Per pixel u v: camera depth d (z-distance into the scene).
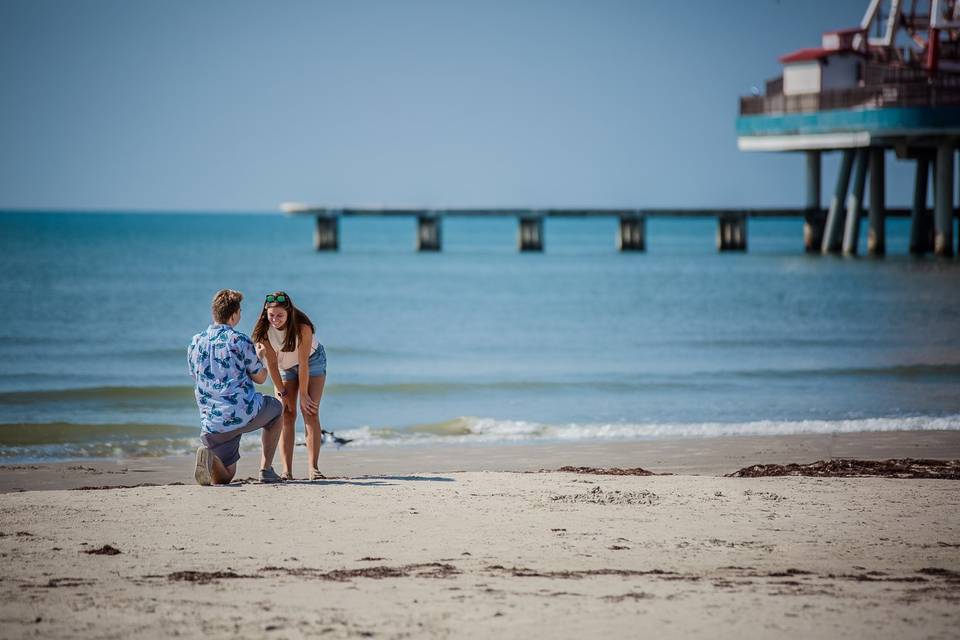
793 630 11.70
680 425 41.53
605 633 11.53
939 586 14.22
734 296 121.06
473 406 48.22
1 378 58.16
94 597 13.16
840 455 33.62
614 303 113.19
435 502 20.88
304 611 12.46
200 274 155.62
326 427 41.41
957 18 157.38
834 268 163.12
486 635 11.42
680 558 16.39
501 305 111.44
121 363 65.06
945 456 33.25
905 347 73.06
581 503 21.02
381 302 114.75
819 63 153.75
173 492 21.58
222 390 22.22
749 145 160.75
